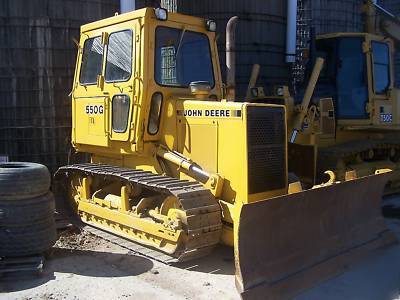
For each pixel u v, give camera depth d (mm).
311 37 8914
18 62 8125
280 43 11523
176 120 5664
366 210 5727
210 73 6273
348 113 8672
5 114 8172
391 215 7582
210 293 4531
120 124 5914
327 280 4785
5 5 7973
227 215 5078
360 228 5566
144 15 5531
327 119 8258
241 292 4148
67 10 8312
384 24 10320
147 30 5562
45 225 5211
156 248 5391
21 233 5047
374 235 5738
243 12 10977
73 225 6625
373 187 5746
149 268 5160
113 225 6129
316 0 12812
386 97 8992
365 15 10281
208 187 5230
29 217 5078
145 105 5594
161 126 5812
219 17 10969
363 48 8570
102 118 6199
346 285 4688
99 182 6637
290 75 11797
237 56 11039
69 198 7094
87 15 8484
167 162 5773
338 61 8703
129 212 5809
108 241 6035
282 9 11445
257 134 5094
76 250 5754
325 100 8234
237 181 5074
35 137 8320
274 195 5273
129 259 5441
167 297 4445
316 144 7949
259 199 5129
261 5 11109
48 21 8180
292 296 4410
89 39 6527
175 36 5879
